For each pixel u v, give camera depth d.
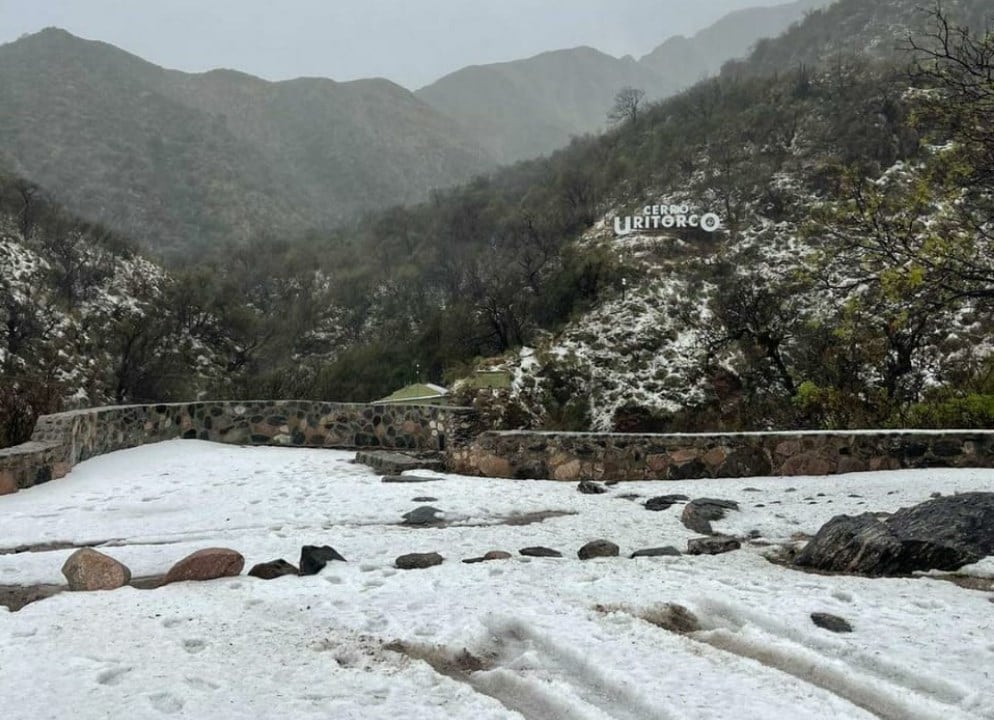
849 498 8.20
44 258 42.41
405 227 71.50
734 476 10.45
